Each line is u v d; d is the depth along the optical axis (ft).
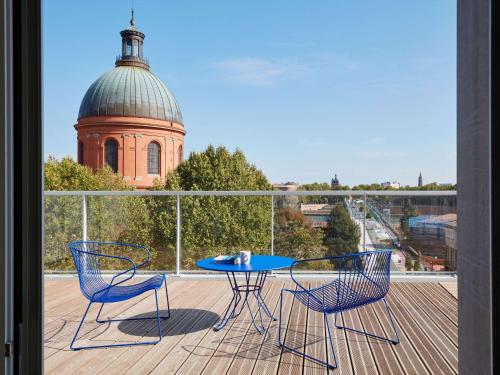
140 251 17.34
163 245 17.33
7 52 3.32
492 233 3.19
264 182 92.02
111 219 17.35
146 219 17.37
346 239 16.72
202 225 17.26
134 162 121.08
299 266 16.93
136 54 128.47
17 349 3.38
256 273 17.17
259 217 17.10
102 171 91.45
